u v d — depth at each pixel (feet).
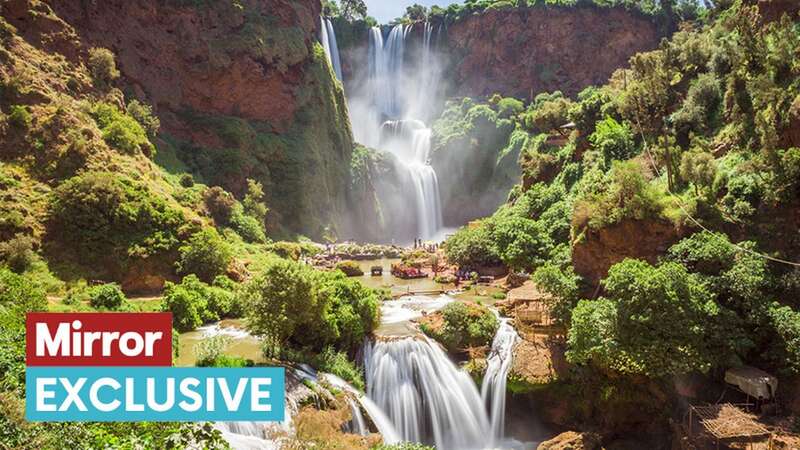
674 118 128.16
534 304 111.55
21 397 49.88
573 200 133.39
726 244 91.40
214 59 216.13
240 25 230.68
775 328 84.17
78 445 45.52
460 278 147.84
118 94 167.32
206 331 107.04
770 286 88.02
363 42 373.81
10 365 53.88
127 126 155.94
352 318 98.94
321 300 92.48
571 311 97.55
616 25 347.36
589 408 92.63
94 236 121.90
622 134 136.26
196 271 129.39
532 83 357.61
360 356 99.04
